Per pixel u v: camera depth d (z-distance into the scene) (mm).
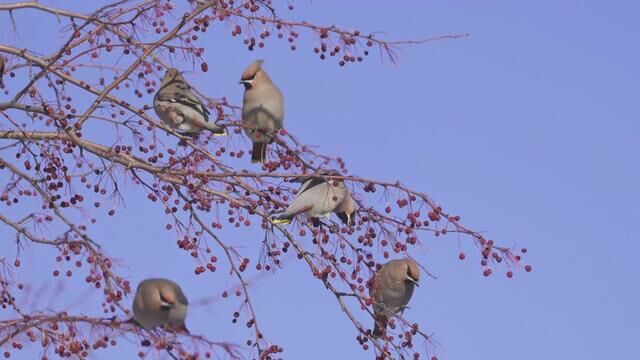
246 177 13125
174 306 11844
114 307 12070
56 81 14055
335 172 13367
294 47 13609
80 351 11203
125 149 13539
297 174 12898
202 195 13367
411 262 13953
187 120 14031
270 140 13742
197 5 13672
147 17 13719
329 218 13406
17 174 13219
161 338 10719
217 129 13836
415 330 12828
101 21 13602
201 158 13227
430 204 12805
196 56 13750
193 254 13195
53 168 13430
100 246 12172
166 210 13344
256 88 14852
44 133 13406
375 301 13031
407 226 12898
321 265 13062
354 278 13102
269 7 13461
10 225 12992
